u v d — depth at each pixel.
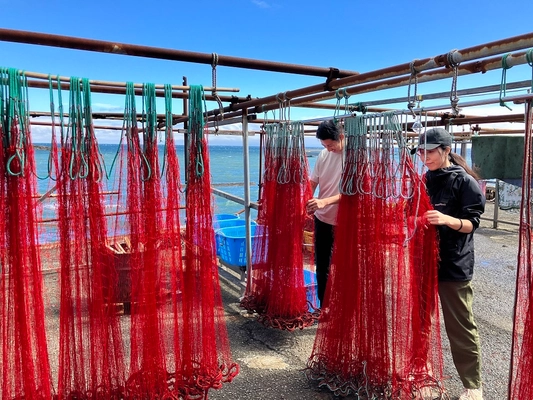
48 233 2.30
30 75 2.05
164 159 2.50
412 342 2.66
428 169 2.81
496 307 4.55
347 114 2.87
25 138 2.07
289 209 3.85
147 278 2.50
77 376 2.40
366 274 2.76
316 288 4.46
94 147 2.28
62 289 2.34
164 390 2.59
